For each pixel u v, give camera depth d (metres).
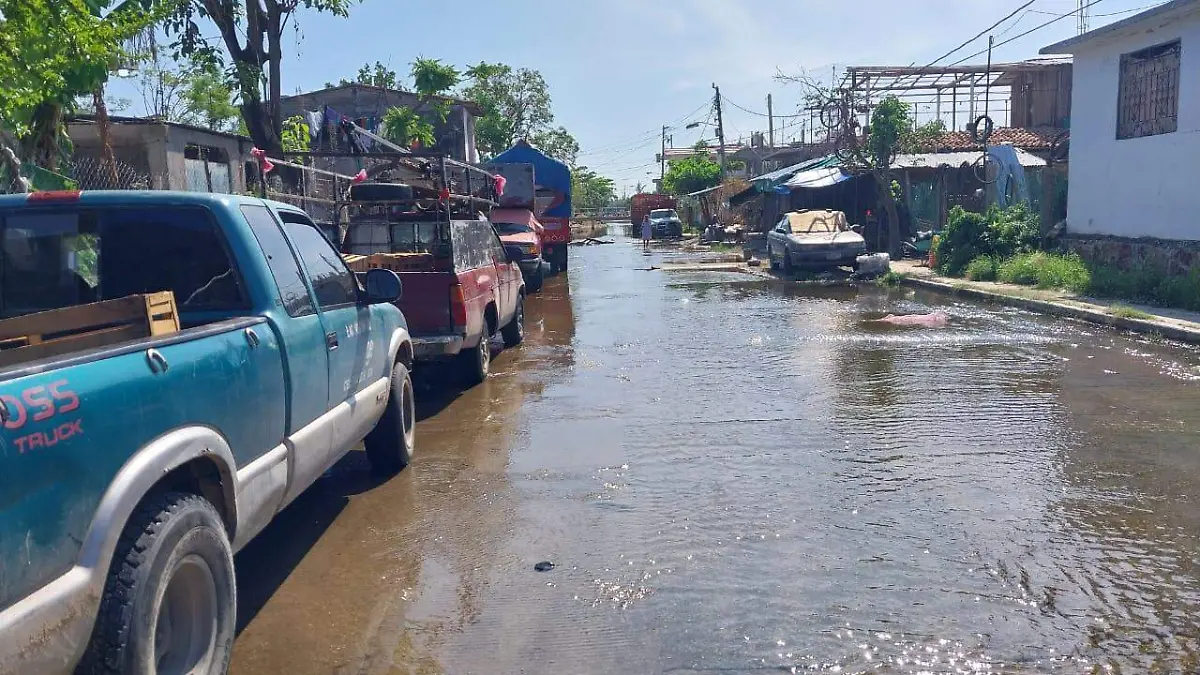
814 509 5.88
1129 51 17.92
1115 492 6.14
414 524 5.79
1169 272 16.44
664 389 9.72
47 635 2.69
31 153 8.80
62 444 2.78
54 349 3.72
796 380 10.05
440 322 9.11
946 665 3.96
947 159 28.59
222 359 3.79
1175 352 11.40
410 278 9.05
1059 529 5.50
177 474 3.60
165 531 3.19
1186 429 7.70
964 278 20.61
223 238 4.50
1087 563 5.00
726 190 45.00
